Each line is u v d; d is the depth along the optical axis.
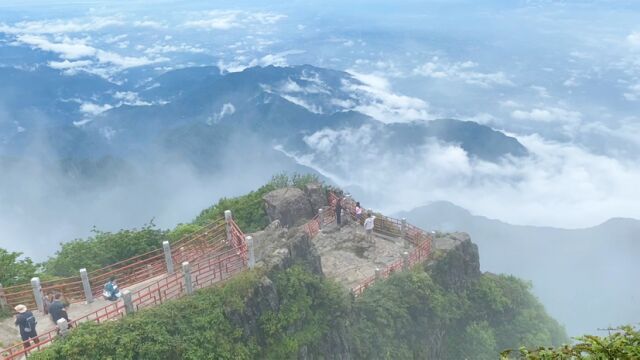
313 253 27.95
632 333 8.39
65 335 19.55
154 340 19.84
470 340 34.28
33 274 27.45
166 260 25.48
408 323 30.25
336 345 26.09
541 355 8.66
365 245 35.06
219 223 32.59
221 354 20.86
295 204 35.94
